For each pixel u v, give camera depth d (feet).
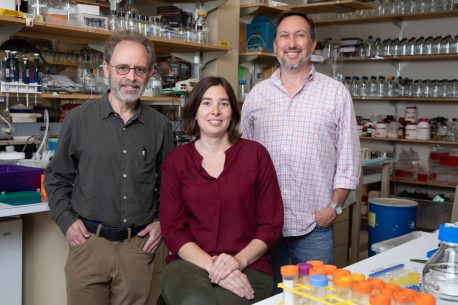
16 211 6.59
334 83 7.14
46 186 6.52
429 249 5.97
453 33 17.13
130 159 6.39
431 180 16.83
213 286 5.52
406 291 3.51
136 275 6.45
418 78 17.99
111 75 6.25
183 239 5.89
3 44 9.07
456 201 9.62
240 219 5.94
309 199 7.09
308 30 7.07
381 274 4.87
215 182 5.96
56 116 11.03
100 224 6.31
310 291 3.70
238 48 13.44
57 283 7.96
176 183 6.07
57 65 11.58
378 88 18.17
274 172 6.33
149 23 10.68
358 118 18.70
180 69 12.59
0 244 7.19
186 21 12.46
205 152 6.23
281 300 4.26
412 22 17.95
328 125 7.05
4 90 8.62
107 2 12.05
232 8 13.03
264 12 14.71
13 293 7.41
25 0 8.86
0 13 8.13
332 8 15.71
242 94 13.52
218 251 5.87
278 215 6.23
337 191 7.10
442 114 17.47
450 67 17.33
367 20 18.34
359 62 19.19
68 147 6.41
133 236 6.48
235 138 6.32
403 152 18.13
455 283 4.39
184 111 6.33
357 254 13.24
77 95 9.84
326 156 7.10
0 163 8.39
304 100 7.11
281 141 7.14
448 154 16.62
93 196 6.28
